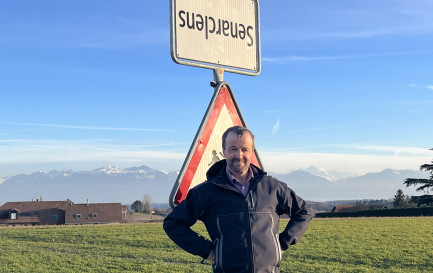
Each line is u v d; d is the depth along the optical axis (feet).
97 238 91.86
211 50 12.76
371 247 72.64
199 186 11.98
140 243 82.89
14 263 59.06
